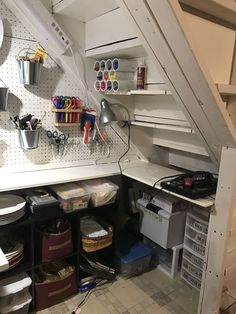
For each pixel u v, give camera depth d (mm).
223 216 1408
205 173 1739
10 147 1752
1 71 1643
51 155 1929
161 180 1727
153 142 2326
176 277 2049
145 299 1815
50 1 1692
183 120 1714
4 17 1600
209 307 1564
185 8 1068
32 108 1795
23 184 1553
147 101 1985
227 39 1240
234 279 1622
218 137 1372
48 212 1605
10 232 1759
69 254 1757
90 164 2086
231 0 1063
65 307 1717
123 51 1674
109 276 1973
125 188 2350
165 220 1932
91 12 1662
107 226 1940
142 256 2035
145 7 944
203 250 1840
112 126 2119
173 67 1137
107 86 1864
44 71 1799
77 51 1849
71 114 1864
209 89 1104
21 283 1577
